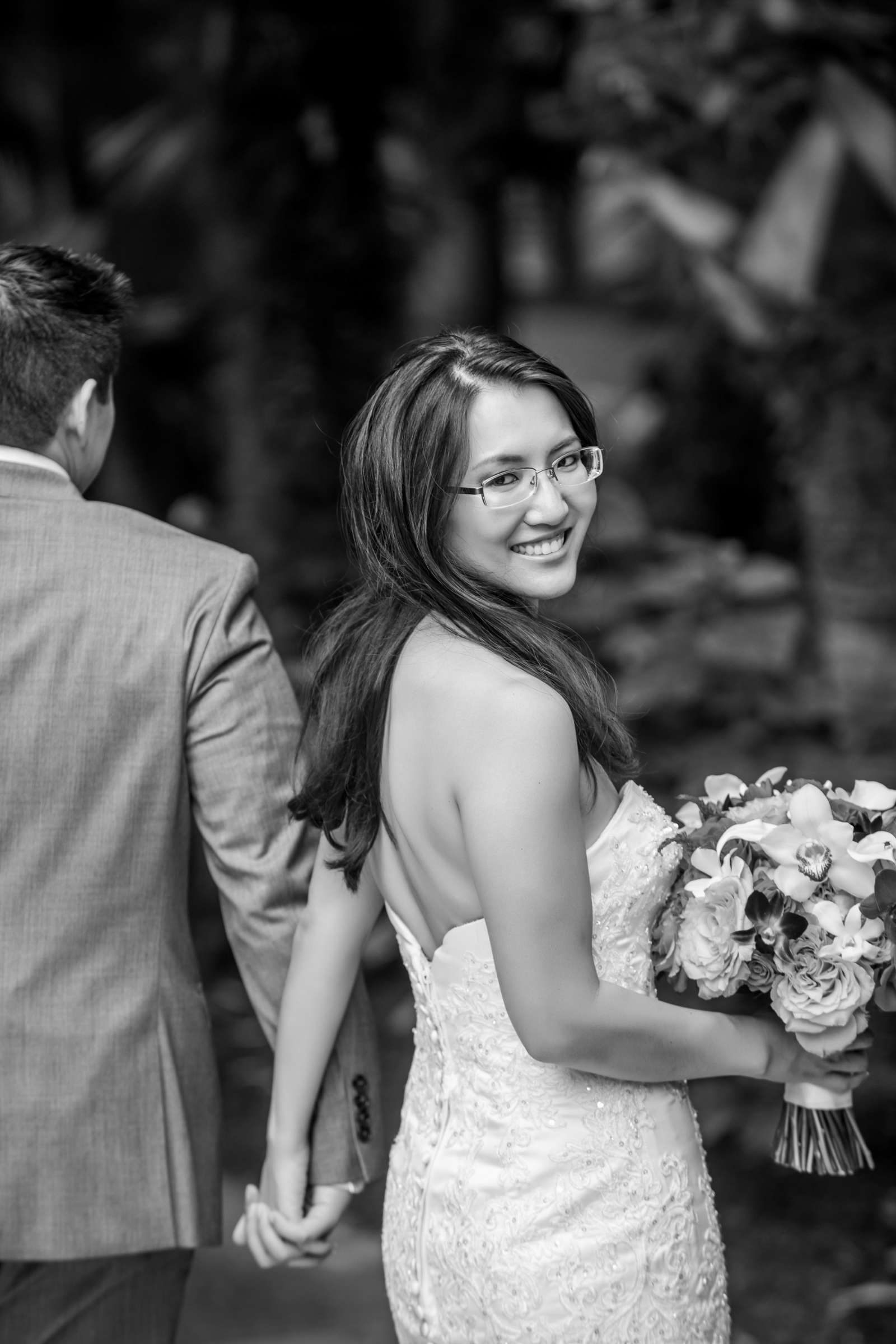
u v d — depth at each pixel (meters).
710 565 5.04
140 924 1.98
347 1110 2.09
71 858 1.94
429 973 1.82
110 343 2.07
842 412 4.32
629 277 7.06
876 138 4.07
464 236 5.88
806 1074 1.88
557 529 1.77
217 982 5.39
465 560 1.78
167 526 2.06
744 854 1.82
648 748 4.66
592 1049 1.68
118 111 7.02
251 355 5.94
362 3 5.64
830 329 4.30
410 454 1.74
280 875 2.02
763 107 4.27
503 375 1.73
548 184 6.12
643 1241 1.74
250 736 2.01
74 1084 1.93
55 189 6.84
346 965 2.02
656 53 4.36
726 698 4.65
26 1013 1.92
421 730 1.74
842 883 1.78
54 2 6.94
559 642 1.77
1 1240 1.92
